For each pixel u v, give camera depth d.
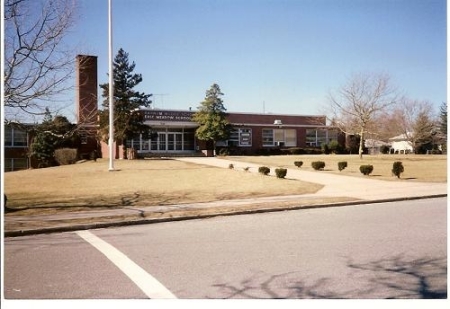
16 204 14.11
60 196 16.11
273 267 6.50
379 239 8.34
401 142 70.88
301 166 28.64
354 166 28.95
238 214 12.09
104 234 9.48
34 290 5.61
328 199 14.44
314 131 52.31
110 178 22.09
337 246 7.80
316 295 5.28
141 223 10.81
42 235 9.45
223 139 43.88
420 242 8.02
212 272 6.30
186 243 8.31
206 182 20.08
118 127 35.03
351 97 56.72
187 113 45.69
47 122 18.19
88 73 31.88
